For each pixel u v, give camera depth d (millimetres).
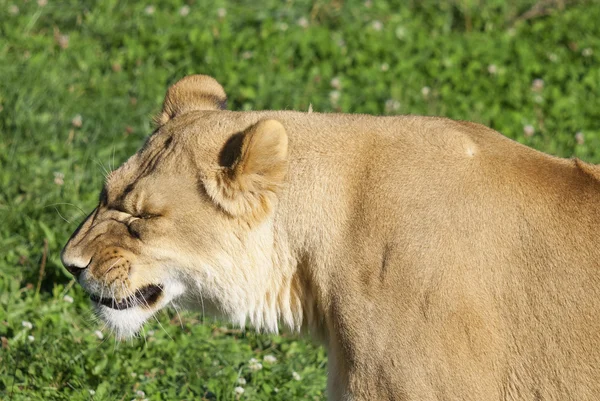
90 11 18328
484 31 19219
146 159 8812
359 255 8109
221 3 18797
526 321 7801
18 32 17359
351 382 8039
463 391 7719
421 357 7766
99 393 10297
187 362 11031
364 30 18438
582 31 18672
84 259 8719
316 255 8312
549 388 7781
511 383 7832
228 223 8500
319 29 18391
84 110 15523
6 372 10594
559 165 8180
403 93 16531
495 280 7840
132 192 8633
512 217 7945
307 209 8359
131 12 18359
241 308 8758
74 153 14477
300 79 16812
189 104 9484
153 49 17250
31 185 13641
